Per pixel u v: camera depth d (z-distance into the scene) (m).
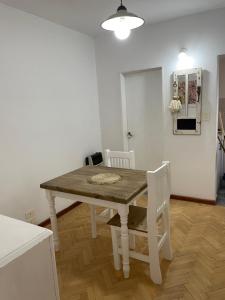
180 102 3.19
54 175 3.17
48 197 2.27
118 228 1.97
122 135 3.87
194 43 3.02
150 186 1.74
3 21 2.46
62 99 3.24
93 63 3.82
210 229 2.66
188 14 2.96
